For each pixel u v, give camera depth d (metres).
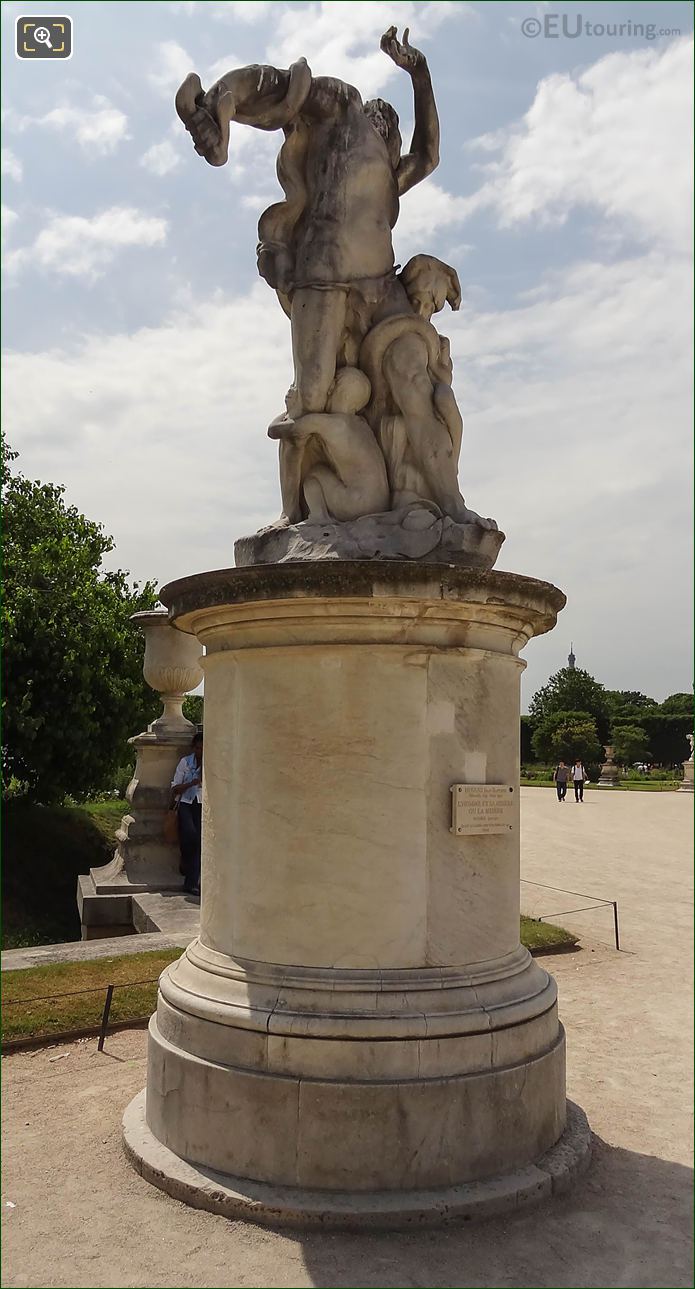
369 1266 3.28
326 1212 3.49
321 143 4.70
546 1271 3.28
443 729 4.11
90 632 19.64
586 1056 5.67
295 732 4.07
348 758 4.00
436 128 5.14
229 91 4.34
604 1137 4.46
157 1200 3.72
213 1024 3.94
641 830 20.31
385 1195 3.61
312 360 4.51
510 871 4.34
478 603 4.00
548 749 53.78
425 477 4.53
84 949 7.82
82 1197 3.74
